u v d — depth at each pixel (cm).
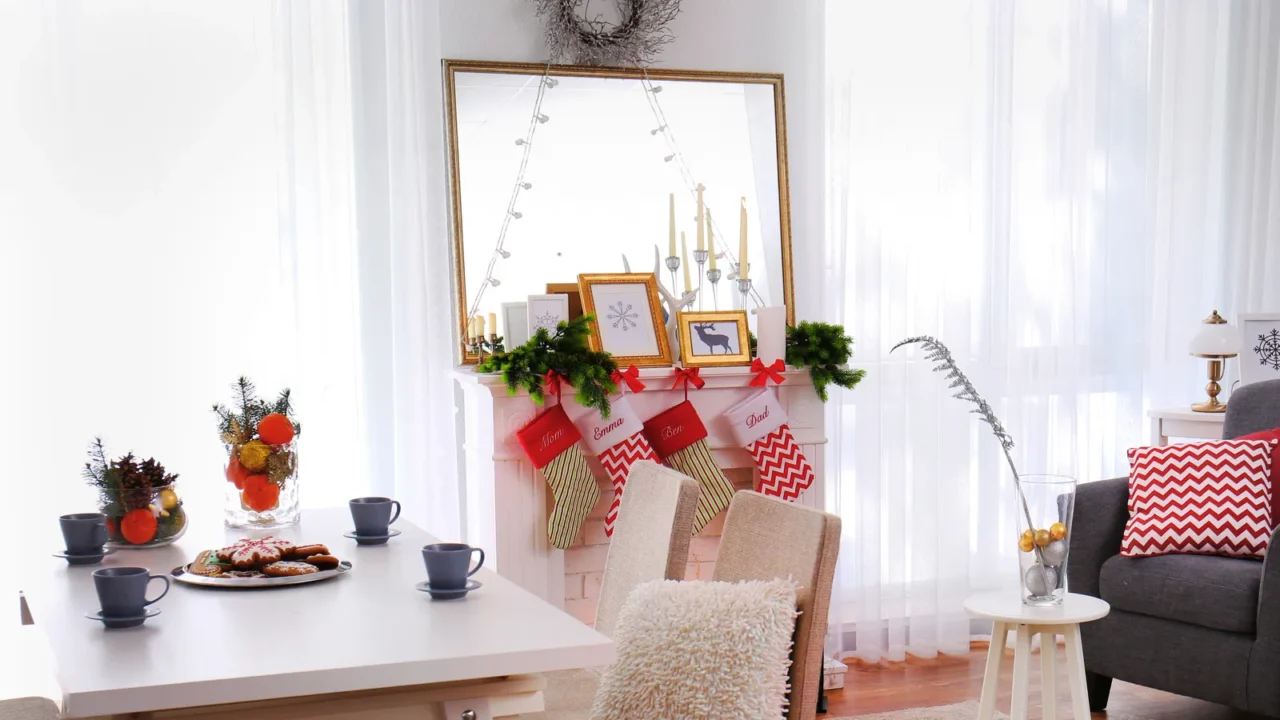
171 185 323
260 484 227
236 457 227
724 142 370
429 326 343
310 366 335
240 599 168
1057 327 429
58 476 311
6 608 305
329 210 335
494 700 151
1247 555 317
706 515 328
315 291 335
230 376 329
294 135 330
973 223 410
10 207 307
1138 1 438
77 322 314
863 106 394
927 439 403
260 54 330
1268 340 421
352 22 337
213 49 326
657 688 174
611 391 321
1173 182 446
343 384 338
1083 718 258
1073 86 425
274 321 333
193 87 324
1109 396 442
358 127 338
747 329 349
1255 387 359
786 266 375
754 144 373
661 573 204
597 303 340
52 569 195
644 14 363
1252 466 325
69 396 313
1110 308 440
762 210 373
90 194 315
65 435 312
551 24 355
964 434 410
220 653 139
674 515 205
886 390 397
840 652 398
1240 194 459
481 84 346
